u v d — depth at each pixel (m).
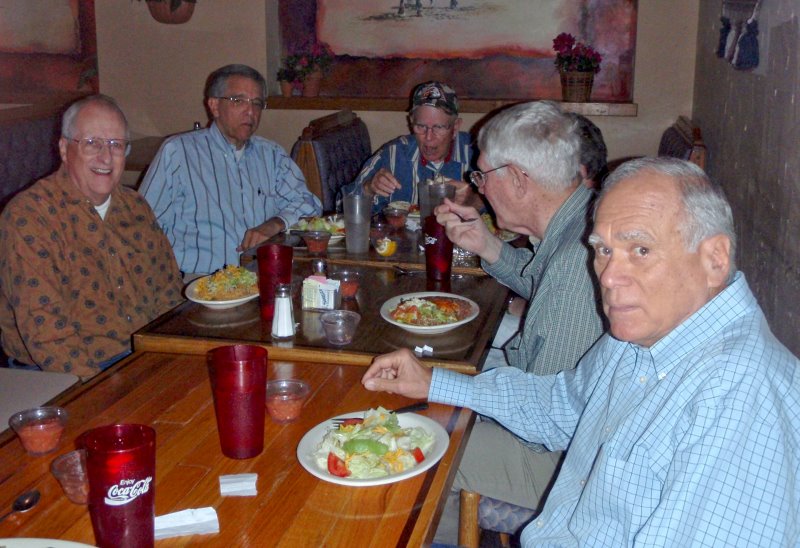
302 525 1.06
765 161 2.42
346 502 1.11
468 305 1.95
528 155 1.76
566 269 1.68
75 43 4.41
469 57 4.45
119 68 4.64
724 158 3.22
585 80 4.18
